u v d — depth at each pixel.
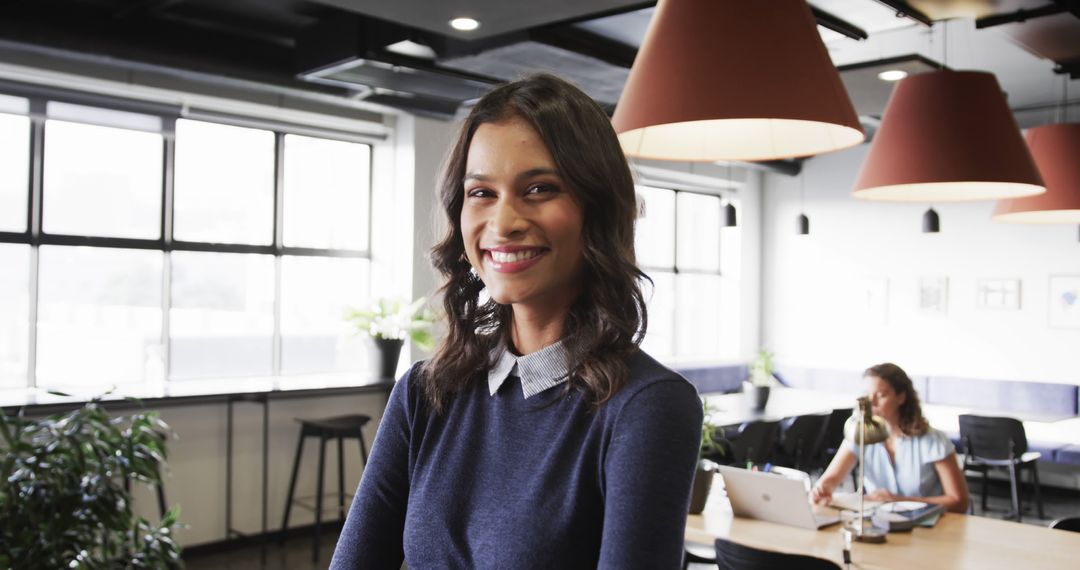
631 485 0.89
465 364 1.08
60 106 5.62
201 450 5.88
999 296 8.66
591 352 0.97
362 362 7.32
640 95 1.68
